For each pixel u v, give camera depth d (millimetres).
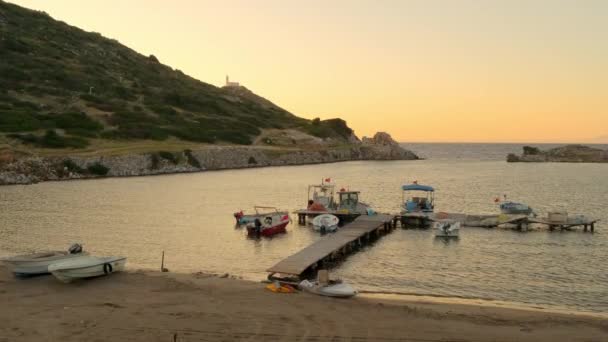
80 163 83625
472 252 33469
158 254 32250
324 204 48969
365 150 165000
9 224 41625
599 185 80188
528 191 71875
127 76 158250
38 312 18578
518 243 36469
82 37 182000
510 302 22734
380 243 36594
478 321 18688
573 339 17109
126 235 38188
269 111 190750
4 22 156750
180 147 106812
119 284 22625
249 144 134875
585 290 24922
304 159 134875
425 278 26875
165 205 54656
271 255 32438
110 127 109812
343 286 22062
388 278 26750
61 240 35875
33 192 63250
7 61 127562
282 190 70375
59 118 102625
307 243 36469
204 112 150750
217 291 21688
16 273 23656
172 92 154750
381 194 68812
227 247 34812
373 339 16578
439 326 18000
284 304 20047
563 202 60062
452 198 64188
